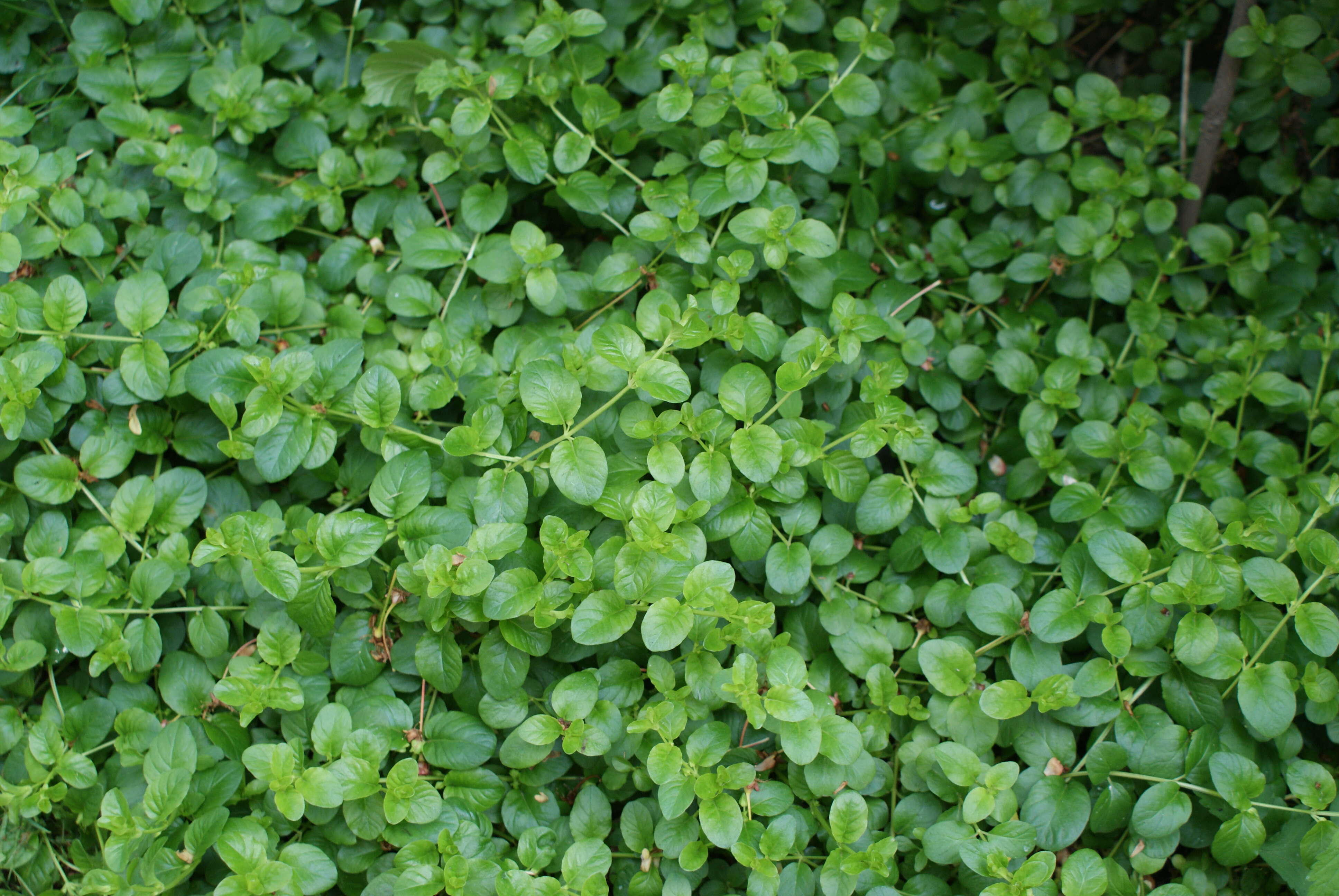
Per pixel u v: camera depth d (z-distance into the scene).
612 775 0.57
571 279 0.62
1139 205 0.68
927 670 0.57
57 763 0.56
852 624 0.58
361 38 0.69
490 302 0.62
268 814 0.57
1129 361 0.66
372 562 0.58
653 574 0.55
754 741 0.58
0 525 0.58
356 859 0.56
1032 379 0.63
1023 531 0.60
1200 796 0.57
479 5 0.67
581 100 0.63
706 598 0.55
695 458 0.57
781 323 0.62
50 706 0.58
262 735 0.58
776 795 0.56
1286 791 0.58
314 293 0.63
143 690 0.58
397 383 0.57
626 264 0.61
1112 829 0.57
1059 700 0.56
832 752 0.55
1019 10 0.69
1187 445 0.62
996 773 0.55
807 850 0.57
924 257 0.67
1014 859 0.55
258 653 0.57
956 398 0.63
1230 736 0.58
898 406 0.59
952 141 0.67
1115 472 0.61
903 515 0.59
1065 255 0.66
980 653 0.59
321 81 0.68
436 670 0.57
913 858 0.57
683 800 0.54
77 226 0.62
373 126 0.67
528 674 0.58
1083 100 0.67
